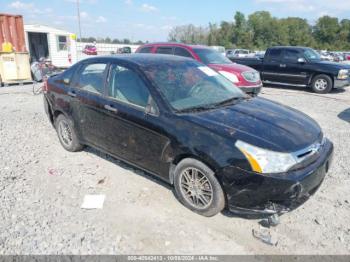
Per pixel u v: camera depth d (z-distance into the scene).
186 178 3.21
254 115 3.35
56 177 4.02
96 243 2.77
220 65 8.59
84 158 4.63
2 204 3.37
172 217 3.15
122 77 3.81
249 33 80.12
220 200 2.96
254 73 8.72
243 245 2.75
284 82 12.02
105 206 3.35
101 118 3.98
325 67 10.87
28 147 5.11
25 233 2.89
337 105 8.77
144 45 9.87
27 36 19.31
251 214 2.87
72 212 3.24
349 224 3.04
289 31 84.94
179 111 3.27
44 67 12.46
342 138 5.62
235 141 2.82
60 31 21.03
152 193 3.61
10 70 12.48
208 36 77.88
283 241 2.80
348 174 4.10
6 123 6.52
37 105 8.37
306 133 3.15
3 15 12.88
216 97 3.76
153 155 3.44
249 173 2.70
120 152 3.89
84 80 4.35
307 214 3.20
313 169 2.85
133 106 3.58
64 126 4.85
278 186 2.66
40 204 3.38
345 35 84.25
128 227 2.99
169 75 3.73
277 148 2.76
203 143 2.93
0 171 4.19
